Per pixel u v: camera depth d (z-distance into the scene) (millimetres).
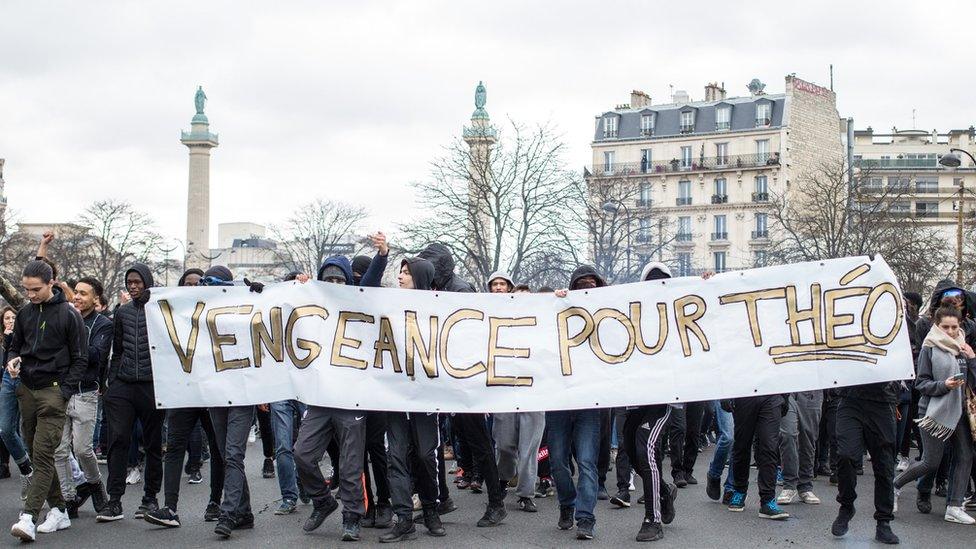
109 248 69375
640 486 12859
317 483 9414
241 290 9750
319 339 9555
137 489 12445
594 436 9508
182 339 9664
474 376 9586
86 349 9398
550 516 10484
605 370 9609
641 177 80750
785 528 9758
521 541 9141
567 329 9703
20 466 11336
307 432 9367
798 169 78625
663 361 9617
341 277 10031
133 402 9789
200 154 97875
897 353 9219
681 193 80625
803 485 11344
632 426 9555
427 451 9414
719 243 78688
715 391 9531
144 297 9766
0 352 12148
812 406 11273
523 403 9570
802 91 79500
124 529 9648
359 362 9516
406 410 9430
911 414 12898
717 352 9602
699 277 9719
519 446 10836
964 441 10148
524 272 46375
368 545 8961
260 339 9617
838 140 83062
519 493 10836
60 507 9680
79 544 8984
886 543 9086
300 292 9688
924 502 10766
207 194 98312
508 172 45938
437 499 9727
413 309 9680
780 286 9602
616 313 9703
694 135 80312
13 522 10219
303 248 80750
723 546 8938
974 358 9992
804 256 54750
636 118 82875
